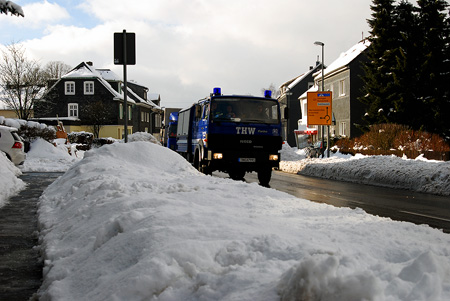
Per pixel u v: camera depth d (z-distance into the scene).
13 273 4.69
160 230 4.02
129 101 68.62
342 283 2.35
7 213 8.65
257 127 15.27
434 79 34.25
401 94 34.53
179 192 7.02
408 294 2.46
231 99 15.27
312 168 21.67
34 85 48.25
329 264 2.48
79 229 5.47
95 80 65.31
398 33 36.66
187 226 4.24
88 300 3.24
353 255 3.34
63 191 9.85
